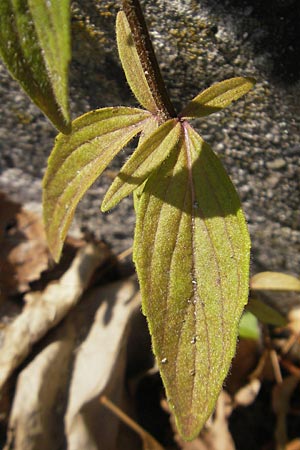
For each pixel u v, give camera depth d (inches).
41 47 5.5
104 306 9.9
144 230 6.8
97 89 8.6
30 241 10.2
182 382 6.8
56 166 7.1
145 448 9.5
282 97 7.9
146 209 6.8
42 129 9.4
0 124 9.5
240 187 9.0
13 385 9.5
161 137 6.8
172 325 6.8
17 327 9.7
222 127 8.5
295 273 9.7
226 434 9.6
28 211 10.4
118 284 10.1
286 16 7.4
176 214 6.8
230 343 6.7
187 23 7.7
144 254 6.8
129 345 9.9
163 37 7.8
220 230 6.8
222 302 6.8
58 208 7.3
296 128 8.2
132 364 9.9
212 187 6.8
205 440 9.6
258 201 9.1
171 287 6.8
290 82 7.8
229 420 9.7
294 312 10.1
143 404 9.9
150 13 7.7
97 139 7.1
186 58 8.0
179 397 6.8
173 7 7.6
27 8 5.5
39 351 9.7
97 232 10.2
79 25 8.0
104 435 9.5
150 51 6.8
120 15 6.9
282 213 9.1
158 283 6.8
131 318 9.8
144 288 6.8
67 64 5.5
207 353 6.8
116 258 10.3
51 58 5.5
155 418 9.8
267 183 8.8
